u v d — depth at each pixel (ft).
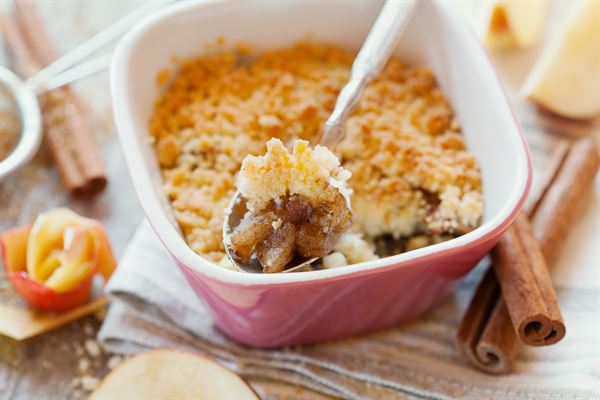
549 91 1.77
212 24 1.64
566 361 1.56
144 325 1.62
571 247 1.66
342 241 1.51
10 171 1.72
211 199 1.55
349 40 1.69
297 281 1.36
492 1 1.81
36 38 1.92
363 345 1.60
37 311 1.67
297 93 1.65
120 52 1.57
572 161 1.68
